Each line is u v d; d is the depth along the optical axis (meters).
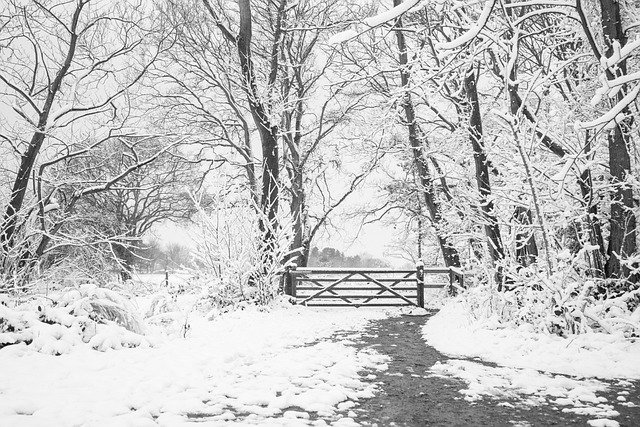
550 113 9.93
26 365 6.29
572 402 5.67
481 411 5.38
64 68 13.16
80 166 17.69
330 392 5.89
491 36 9.12
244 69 16.14
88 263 14.02
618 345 7.46
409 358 8.09
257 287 13.71
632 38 9.85
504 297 9.36
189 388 6.02
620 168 8.85
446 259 18.17
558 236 10.41
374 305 15.45
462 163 14.49
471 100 12.03
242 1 15.87
